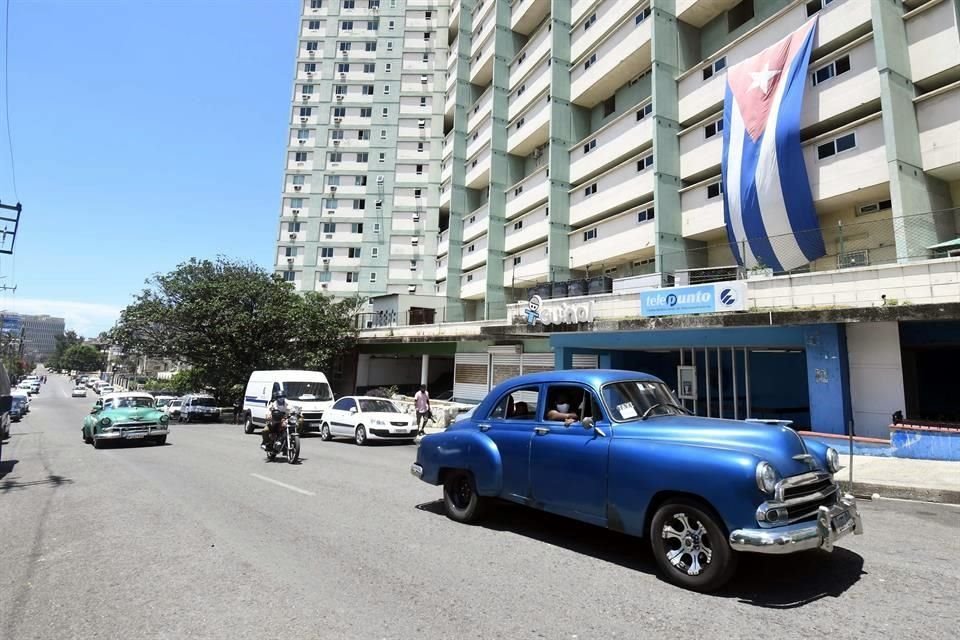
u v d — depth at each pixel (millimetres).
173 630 3566
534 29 37656
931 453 10438
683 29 23391
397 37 54250
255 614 3805
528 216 33156
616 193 25594
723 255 21516
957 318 10008
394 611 3842
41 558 5141
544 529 6098
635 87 26969
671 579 4355
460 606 3926
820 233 14516
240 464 11555
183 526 6254
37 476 10062
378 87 53625
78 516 6816
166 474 10156
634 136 24719
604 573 4633
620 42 26031
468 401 26094
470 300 40875
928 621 3627
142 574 4648
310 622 3668
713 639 3383
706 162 21094
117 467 11133
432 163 51156
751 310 13406
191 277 31266
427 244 49906
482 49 41812
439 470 6684
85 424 16688
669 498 4457
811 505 4273
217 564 4895
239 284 30109
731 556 4027
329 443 16359
